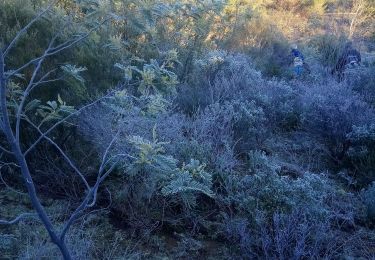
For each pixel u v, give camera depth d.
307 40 12.05
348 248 4.04
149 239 3.83
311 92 6.96
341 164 5.73
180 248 3.80
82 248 3.29
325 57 10.82
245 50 8.84
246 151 5.39
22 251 3.20
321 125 6.16
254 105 5.85
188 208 4.07
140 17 3.36
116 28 5.38
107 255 3.51
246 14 8.74
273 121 6.42
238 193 4.18
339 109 6.12
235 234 3.89
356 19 13.15
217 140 4.86
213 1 6.70
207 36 7.61
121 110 3.03
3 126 2.54
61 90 4.31
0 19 4.83
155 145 2.58
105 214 4.00
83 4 3.19
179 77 6.39
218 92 5.90
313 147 6.06
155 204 4.07
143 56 5.45
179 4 5.49
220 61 6.73
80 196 4.19
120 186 4.14
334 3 15.68
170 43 6.32
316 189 4.25
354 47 11.33
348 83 7.80
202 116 5.04
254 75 6.91
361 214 4.64
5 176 4.21
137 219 3.94
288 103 6.83
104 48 4.78
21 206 3.92
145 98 3.07
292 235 3.73
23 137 4.21
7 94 3.36
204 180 2.88
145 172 3.88
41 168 4.27
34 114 4.12
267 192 4.05
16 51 4.40
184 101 5.74
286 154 5.81
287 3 15.28
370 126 5.63
